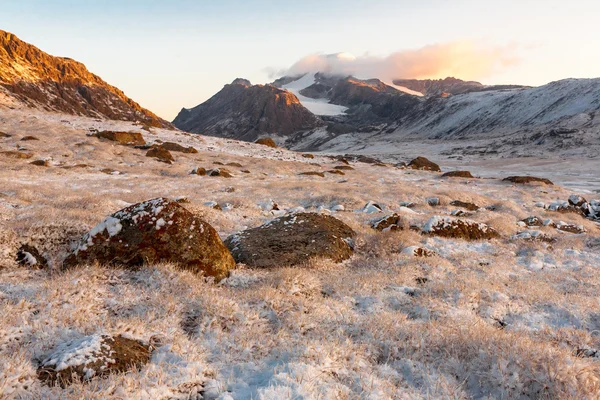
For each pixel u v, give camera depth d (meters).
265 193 27.92
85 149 46.78
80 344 5.41
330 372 5.45
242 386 5.11
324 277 10.98
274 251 12.80
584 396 5.04
